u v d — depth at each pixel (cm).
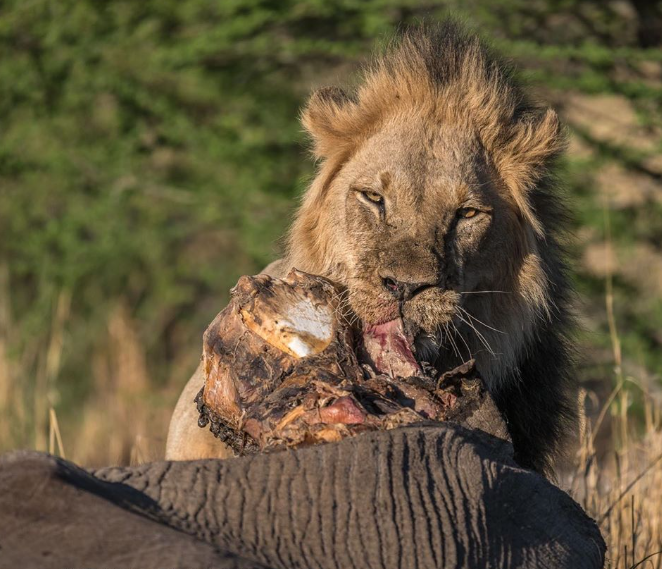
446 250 795
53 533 412
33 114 2277
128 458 2148
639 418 1775
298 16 2050
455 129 840
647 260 2183
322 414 545
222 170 2281
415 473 484
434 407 599
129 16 2197
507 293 854
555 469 959
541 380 898
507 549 501
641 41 2128
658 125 1964
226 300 2627
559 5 1973
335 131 889
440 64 859
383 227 801
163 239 2494
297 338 619
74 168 2322
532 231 862
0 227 2541
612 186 2061
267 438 559
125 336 2606
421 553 468
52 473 424
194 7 2162
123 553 404
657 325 2045
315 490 466
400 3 1941
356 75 986
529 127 866
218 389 626
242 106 2277
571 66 2031
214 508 453
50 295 2430
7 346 2448
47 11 2192
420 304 767
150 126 2306
